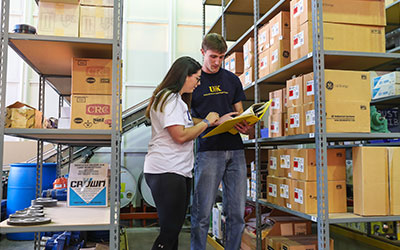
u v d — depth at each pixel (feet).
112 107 5.78
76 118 5.93
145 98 17.39
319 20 6.07
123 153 16.92
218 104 7.62
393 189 6.09
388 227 10.37
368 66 7.12
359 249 10.59
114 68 5.82
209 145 7.52
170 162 5.60
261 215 9.65
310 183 6.46
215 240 11.24
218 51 7.21
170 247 5.43
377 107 10.73
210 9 18.20
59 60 6.96
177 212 5.52
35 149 15.23
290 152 7.18
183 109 5.90
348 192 11.03
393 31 10.14
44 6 5.89
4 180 14.11
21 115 5.68
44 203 6.81
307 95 6.52
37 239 8.49
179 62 5.90
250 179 9.78
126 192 15.23
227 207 7.75
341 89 6.15
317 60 6.01
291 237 8.17
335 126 6.06
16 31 5.74
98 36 6.00
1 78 5.50
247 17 11.19
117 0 5.89
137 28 17.44
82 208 6.68
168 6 17.78
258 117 6.91
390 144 10.07
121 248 10.21
